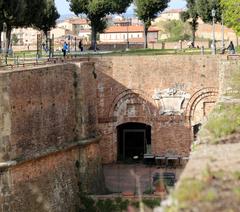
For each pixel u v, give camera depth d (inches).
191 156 636.1
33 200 1355.8
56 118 1510.8
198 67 1818.4
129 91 1849.2
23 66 1568.7
